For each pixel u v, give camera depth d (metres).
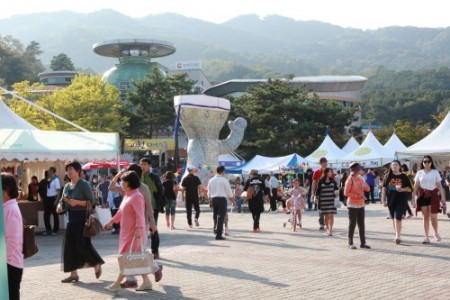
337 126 56.03
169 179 17.31
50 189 16.48
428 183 12.56
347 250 11.73
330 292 7.62
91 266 8.73
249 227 17.42
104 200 18.97
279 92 56.19
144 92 58.88
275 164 33.84
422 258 10.48
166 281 8.63
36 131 16.86
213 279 8.73
